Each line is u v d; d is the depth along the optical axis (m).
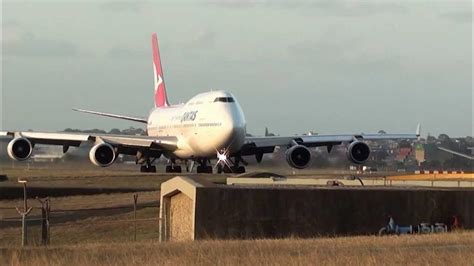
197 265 83.12
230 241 110.69
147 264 83.94
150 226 146.25
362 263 82.31
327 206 131.38
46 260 87.81
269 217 128.62
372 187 141.38
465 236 112.06
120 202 173.75
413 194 135.25
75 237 139.88
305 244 102.88
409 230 133.38
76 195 192.25
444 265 82.00
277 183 188.75
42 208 133.75
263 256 88.38
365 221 133.25
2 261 88.38
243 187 128.75
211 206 125.94
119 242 123.50
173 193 130.75
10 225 151.75
